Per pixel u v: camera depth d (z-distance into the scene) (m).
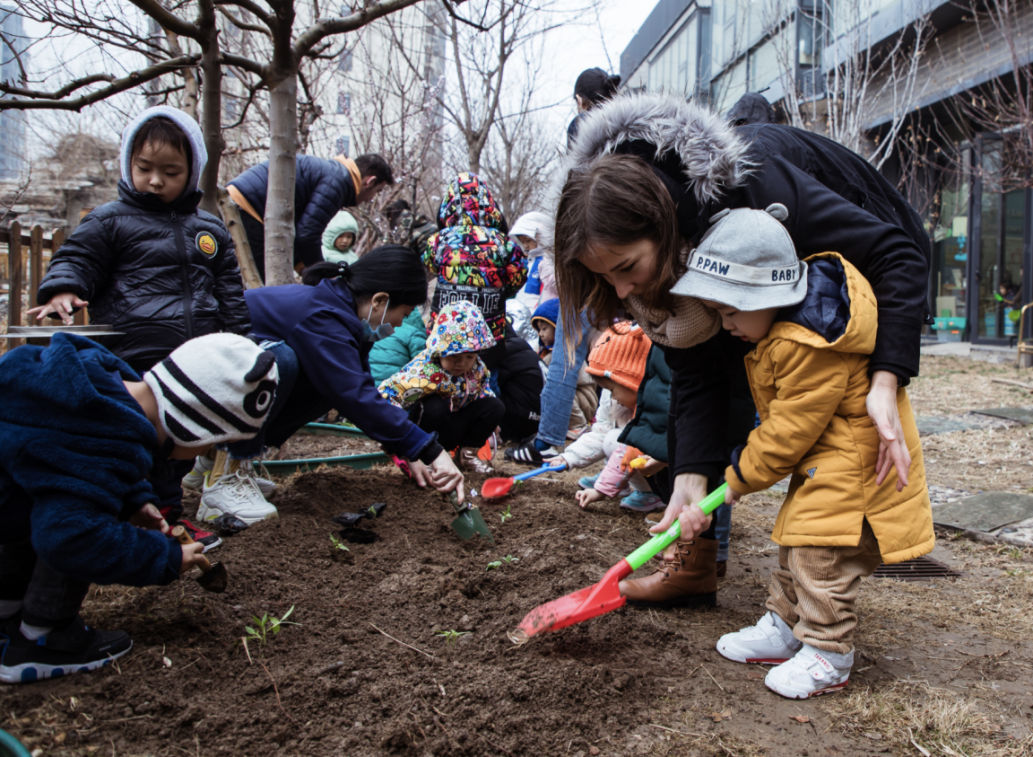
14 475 1.64
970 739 1.80
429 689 1.84
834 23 10.55
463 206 4.75
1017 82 9.37
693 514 2.07
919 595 2.85
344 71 8.49
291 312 3.08
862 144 10.13
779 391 1.90
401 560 2.72
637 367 3.45
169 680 1.81
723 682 2.04
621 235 1.74
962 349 11.46
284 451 4.70
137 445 1.73
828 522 1.92
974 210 11.41
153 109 2.95
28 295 4.01
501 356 4.97
